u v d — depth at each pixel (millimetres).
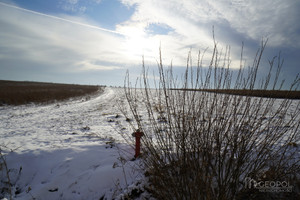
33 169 2822
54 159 2996
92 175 2586
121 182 2438
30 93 16844
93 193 2391
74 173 2678
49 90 22750
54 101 15750
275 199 1766
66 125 6441
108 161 2895
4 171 2648
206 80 1710
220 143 1523
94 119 7578
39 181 2617
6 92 15969
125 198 2146
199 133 1612
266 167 1927
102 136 4488
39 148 3357
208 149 1586
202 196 1464
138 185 2227
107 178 2506
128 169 2613
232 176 1567
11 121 7375
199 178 1489
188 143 1700
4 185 2490
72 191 2443
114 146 3502
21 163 2867
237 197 1591
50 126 6301
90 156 3027
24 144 3746
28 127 6176
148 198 2080
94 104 14188
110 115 8320
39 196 2361
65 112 10016
